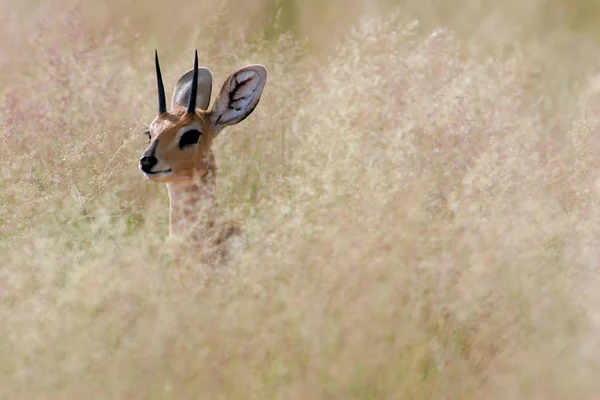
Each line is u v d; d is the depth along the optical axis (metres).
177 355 9.22
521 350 9.55
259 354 9.29
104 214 12.26
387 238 10.27
